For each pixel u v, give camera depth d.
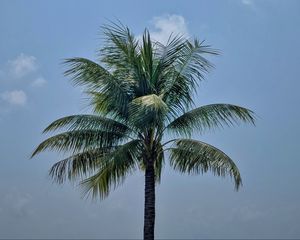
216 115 22.70
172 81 23.27
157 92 23.23
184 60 23.22
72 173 23.28
